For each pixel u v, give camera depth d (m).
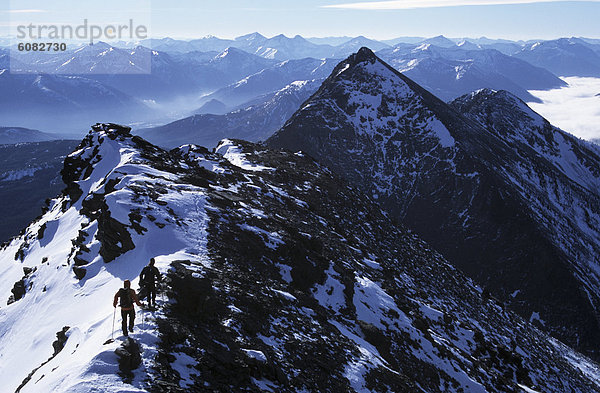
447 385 34.19
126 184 40.09
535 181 183.88
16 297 38.56
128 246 31.47
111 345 17.73
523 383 46.69
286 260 35.66
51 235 48.19
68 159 55.97
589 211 189.50
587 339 117.31
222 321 22.83
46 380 17.56
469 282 81.19
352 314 35.28
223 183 54.28
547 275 129.88
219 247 32.81
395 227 86.12
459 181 153.62
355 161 163.62
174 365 17.86
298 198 64.62
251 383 19.20
